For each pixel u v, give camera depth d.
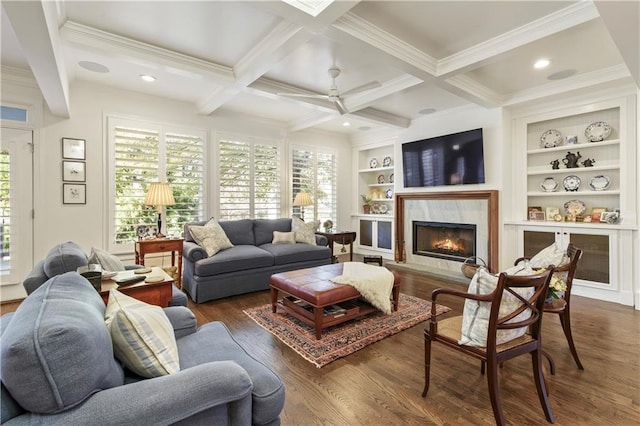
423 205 5.55
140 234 4.13
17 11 1.78
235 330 2.88
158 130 4.44
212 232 4.11
